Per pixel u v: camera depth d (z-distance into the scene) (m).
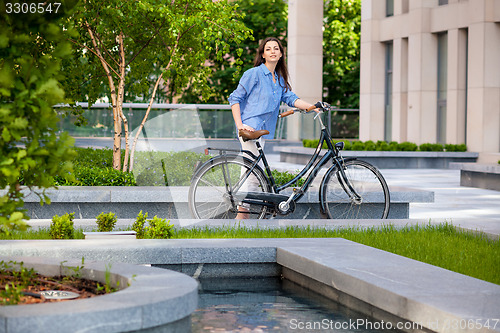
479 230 7.18
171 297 3.61
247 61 37.41
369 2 27.86
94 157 13.32
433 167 22.55
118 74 11.52
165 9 10.55
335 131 31.55
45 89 3.80
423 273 4.79
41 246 5.44
